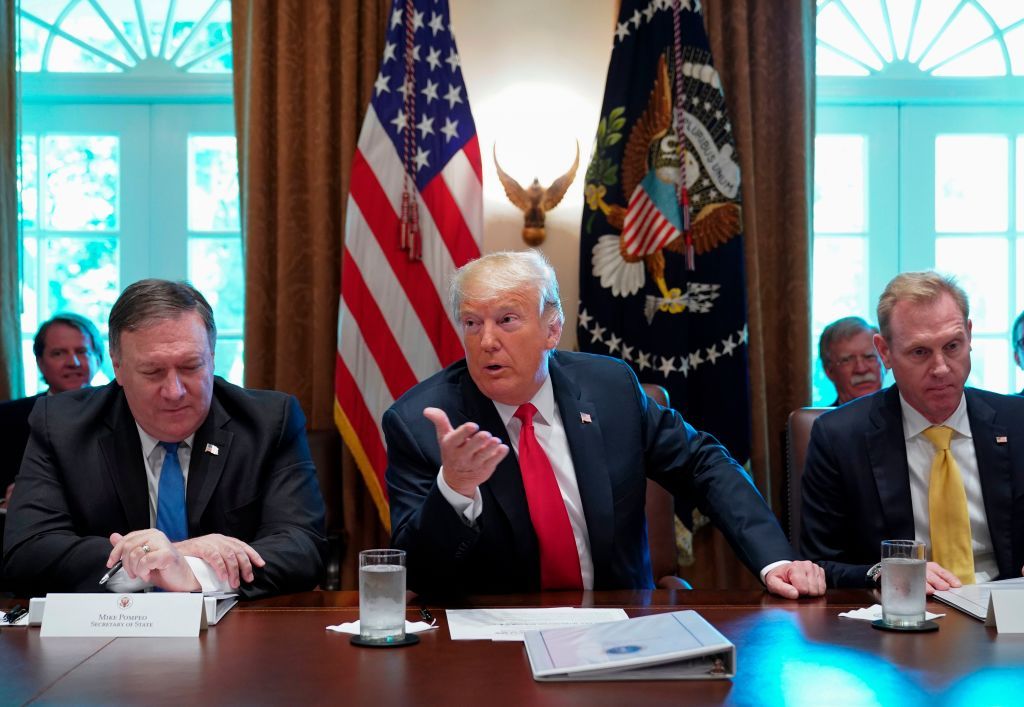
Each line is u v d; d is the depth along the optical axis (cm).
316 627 153
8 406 339
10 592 199
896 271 400
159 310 195
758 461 350
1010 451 220
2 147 365
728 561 357
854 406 230
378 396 339
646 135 351
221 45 394
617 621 143
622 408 214
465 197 347
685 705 111
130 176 398
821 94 393
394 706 111
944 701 112
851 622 153
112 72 392
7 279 364
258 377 358
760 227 364
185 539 204
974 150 401
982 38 395
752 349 353
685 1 349
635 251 345
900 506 217
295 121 357
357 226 342
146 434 210
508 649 137
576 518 204
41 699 115
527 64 370
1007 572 215
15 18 370
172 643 143
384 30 362
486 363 195
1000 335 400
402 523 190
